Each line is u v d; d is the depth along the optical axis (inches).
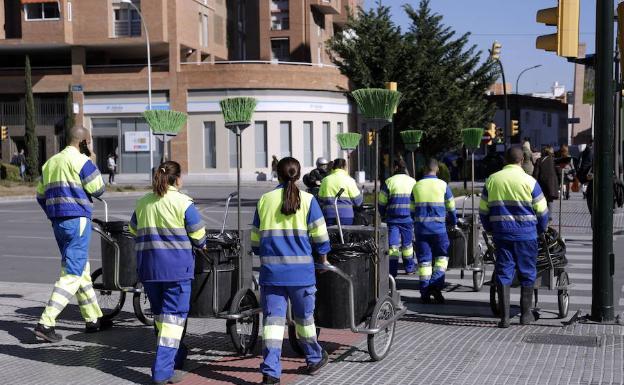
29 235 781.3
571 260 577.3
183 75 1958.7
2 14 1968.5
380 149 1439.5
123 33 1943.9
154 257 252.4
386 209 440.5
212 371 269.6
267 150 1946.4
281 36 2292.1
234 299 278.2
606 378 258.2
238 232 292.8
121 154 1998.0
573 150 2055.9
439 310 386.6
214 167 1956.2
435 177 402.9
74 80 1984.5
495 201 338.0
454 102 1477.6
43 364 279.3
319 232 250.7
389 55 1421.0
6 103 2033.7
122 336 324.8
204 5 2127.2
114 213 1045.2
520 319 348.8
